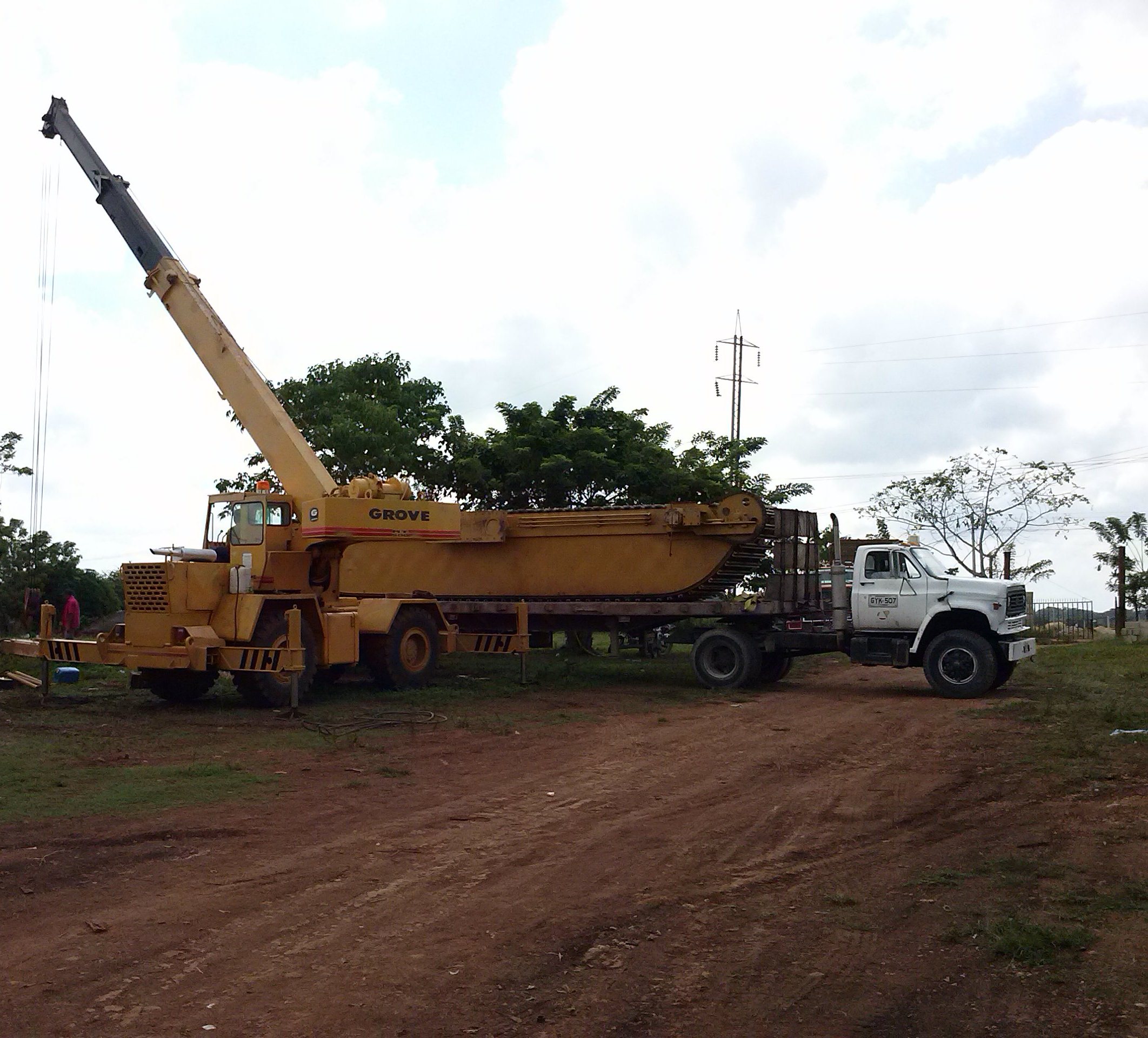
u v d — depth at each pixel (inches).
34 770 410.3
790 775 426.0
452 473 1094.4
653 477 1089.4
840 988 208.2
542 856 304.0
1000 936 229.9
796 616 786.8
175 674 619.5
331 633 641.0
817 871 288.4
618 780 414.6
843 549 1003.3
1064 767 422.9
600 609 805.9
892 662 721.0
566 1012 198.2
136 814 344.8
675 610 784.3
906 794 386.0
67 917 248.7
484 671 845.8
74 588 1289.4
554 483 1059.3
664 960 223.9
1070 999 201.2
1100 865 287.0
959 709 627.5
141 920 246.8
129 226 714.2
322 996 204.8
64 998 203.3
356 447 1064.8
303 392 1143.0
